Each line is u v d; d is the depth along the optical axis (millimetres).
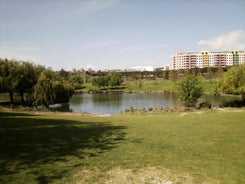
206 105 49281
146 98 90938
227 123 23109
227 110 38031
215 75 126812
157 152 12711
